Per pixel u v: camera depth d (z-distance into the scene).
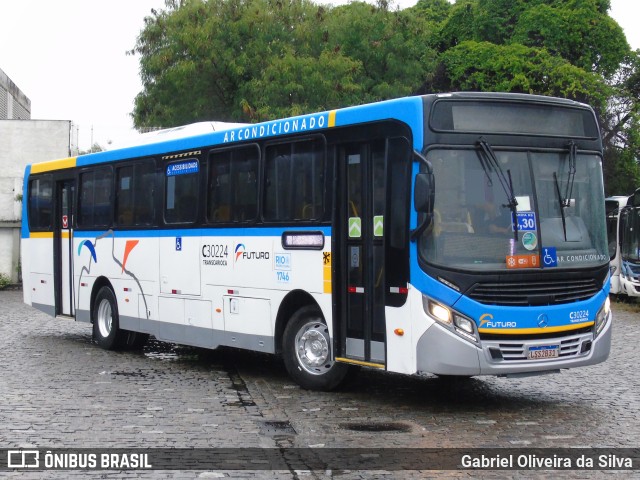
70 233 16.58
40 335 18.08
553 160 9.73
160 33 33.69
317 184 10.71
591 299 9.75
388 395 10.87
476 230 9.25
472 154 9.37
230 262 12.20
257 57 32.31
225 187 12.41
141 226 14.32
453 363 9.04
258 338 11.70
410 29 35.72
